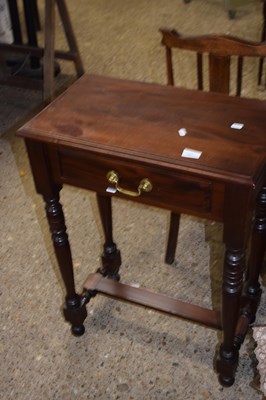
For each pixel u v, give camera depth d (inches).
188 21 160.7
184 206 48.6
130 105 55.0
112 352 67.5
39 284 77.2
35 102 122.3
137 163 47.6
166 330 69.7
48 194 55.0
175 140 48.9
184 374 64.5
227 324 55.4
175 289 75.2
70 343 68.9
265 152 46.7
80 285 76.7
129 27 158.6
